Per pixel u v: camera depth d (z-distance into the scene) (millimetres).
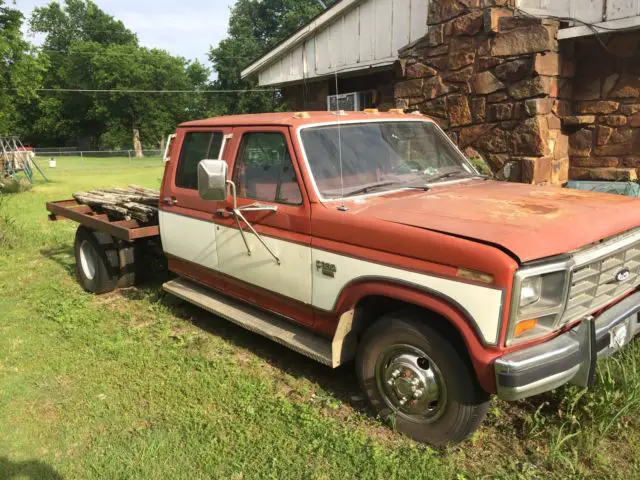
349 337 3721
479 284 2857
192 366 4555
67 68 69875
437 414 3268
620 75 7148
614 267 3277
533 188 4168
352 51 10258
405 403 3389
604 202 3650
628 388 3498
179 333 5246
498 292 2779
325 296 3766
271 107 55344
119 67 67562
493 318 2812
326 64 10789
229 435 3586
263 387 4152
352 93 10734
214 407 3932
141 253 6531
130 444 3525
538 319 2914
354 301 3529
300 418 3703
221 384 4223
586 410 3396
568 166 7730
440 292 3031
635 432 3408
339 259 3598
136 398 4090
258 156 4289
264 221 4168
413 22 9148
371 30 9844
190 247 5094
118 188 7965
